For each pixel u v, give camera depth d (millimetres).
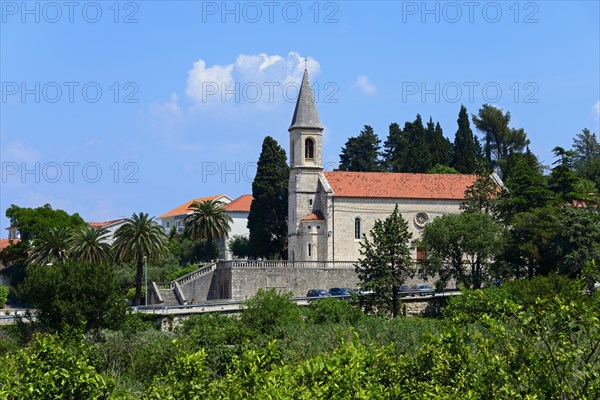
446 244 163500
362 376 48219
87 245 177750
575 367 48656
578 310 45594
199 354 52094
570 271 154250
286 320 123188
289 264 181750
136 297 176000
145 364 99438
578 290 47531
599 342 46781
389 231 156500
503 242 163625
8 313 145125
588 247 154875
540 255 160500
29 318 125250
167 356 98062
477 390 46375
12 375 56906
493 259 169125
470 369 49750
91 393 50625
